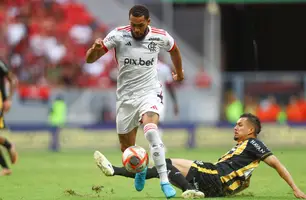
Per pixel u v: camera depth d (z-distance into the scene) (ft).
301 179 132.36
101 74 308.40
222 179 92.22
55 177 138.00
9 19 317.42
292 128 265.54
